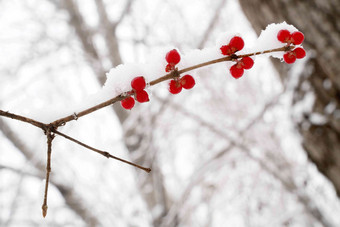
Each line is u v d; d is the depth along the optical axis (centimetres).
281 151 414
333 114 194
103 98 97
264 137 412
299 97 212
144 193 389
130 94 94
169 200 386
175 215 369
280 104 356
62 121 92
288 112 225
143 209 394
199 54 102
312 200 369
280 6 202
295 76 210
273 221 401
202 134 429
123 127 402
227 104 451
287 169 399
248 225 428
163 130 416
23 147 375
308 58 199
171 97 397
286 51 100
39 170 381
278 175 391
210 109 451
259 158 392
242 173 421
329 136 199
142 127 394
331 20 185
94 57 473
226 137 390
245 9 234
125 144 414
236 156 391
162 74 100
